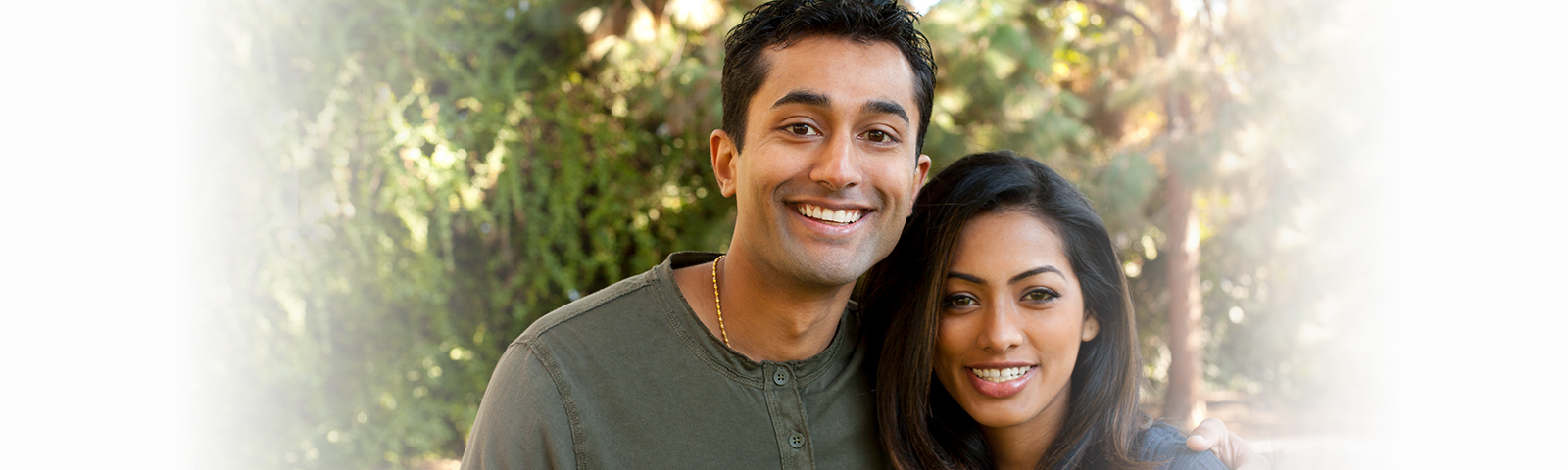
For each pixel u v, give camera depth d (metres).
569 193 4.79
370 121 4.37
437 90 4.74
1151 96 5.59
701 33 4.74
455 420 4.73
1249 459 1.61
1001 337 1.51
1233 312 6.81
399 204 4.42
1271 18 5.62
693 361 1.43
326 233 4.38
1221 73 5.67
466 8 4.68
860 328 1.65
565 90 4.86
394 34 4.41
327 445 4.46
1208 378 7.33
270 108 4.21
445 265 4.66
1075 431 1.67
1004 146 4.80
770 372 1.44
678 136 5.11
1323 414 6.11
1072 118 5.51
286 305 4.24
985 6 4.55
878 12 1.36
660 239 5.14
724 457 1.41
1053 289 1.55
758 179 1.34
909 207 1.41
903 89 1.36
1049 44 5.88
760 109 1.34
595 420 1.39
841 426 1.52
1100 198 4.91
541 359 1.40
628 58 4.64
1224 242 6.39
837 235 1.33
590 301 1.50
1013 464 1.73
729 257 1.47
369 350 4.61
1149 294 6.56
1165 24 5.95
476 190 4.62
